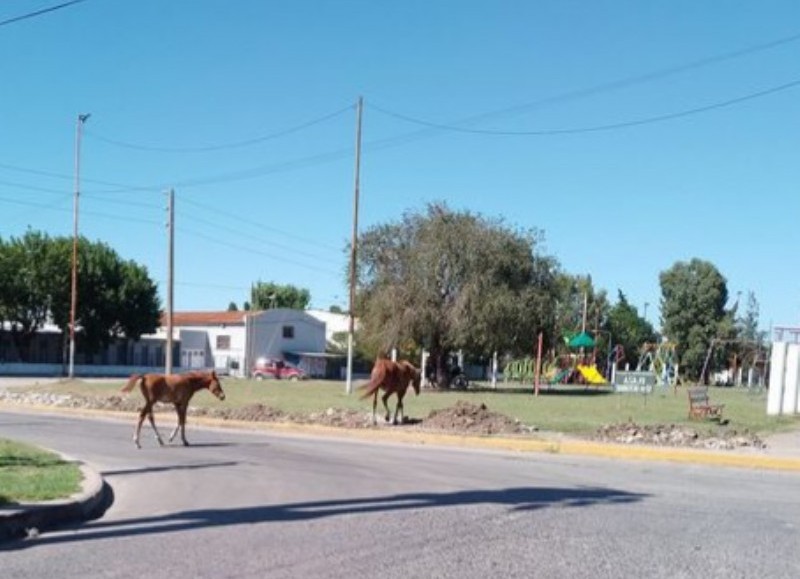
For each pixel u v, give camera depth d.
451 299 49.28
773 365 33.72
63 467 13.02
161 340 86.75
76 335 72.38
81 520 9.97
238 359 89.19
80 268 70.88
